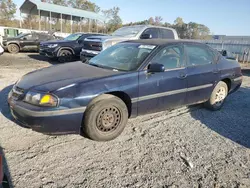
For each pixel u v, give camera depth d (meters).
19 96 2.99
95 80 3.07
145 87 3.43
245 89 7.29
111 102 3.16
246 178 2.58
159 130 3.73
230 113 4.80
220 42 19.42
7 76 7.17
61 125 2.85
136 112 3.47
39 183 2.29
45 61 11.47
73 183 2.33
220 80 4.69
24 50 14.62
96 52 7.77
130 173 2.55
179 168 2.70
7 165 2.54
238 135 3.70
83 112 2.96
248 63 17.09
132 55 3.80
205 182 2.47
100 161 2.75
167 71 3.71
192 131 3.76
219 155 3.04
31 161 2.65
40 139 3.18
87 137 3.30
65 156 2.80
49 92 2.80
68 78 3.11
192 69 4.08
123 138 3.38
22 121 2.91
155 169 2.66
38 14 24.67
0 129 3.38
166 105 3.83
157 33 8.53
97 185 2.32
